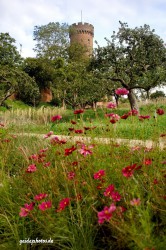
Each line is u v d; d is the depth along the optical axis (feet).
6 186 10.56
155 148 11.93
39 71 188.44
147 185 8.86
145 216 6.07
